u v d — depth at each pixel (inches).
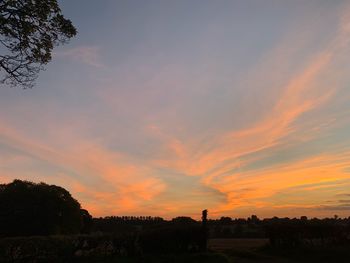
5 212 1492.4
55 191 1594.5
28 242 957.2
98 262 992.2
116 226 1758.1
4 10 689.0
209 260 992.9
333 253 1145.4
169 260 994.7
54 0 714.2
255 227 2434.8
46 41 745.6
